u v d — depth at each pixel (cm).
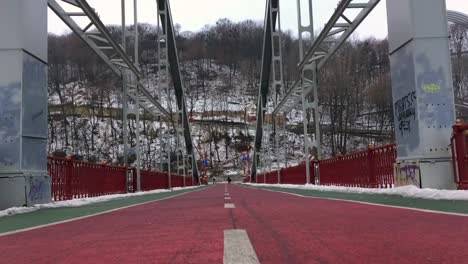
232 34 16700
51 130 8081
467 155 825
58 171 1163
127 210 897
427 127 920
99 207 1022
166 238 441
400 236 405
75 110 8569
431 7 950
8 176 926
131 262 321
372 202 873
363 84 5944
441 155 909
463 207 641
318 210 723
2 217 781
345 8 1642
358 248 348
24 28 977
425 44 942
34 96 1012
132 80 2419
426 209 657
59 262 332
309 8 2481
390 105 5609
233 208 824
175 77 5266
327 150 6112
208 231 483
